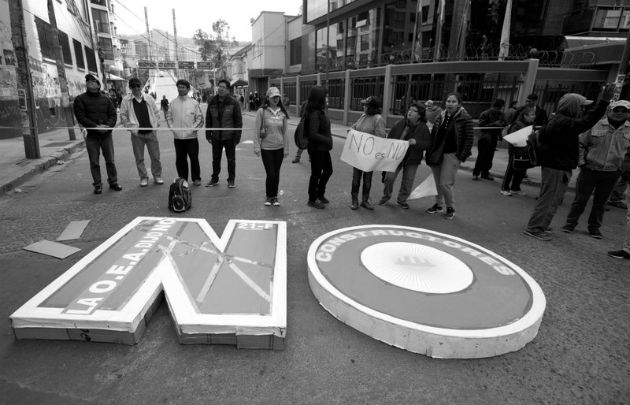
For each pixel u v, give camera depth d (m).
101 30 44.84
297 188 7.60
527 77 13.41
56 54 12.21
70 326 2.77
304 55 32.78
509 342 2.87
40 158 9.15
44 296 3.06
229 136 7.11
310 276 3.70
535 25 16.36
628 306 3.64
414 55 16.95
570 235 5.54
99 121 6.48
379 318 2.94
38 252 4.26
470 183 8.73
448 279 3.69
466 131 5.62
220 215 5.75
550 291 3.88
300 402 2.36
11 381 2.43
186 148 7.23
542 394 2.51
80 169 8.86
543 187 5.21
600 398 2.49
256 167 9.69
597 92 14.41
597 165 5.20
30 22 13.69
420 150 6.21
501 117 8.77
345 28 25.06
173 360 2.67
